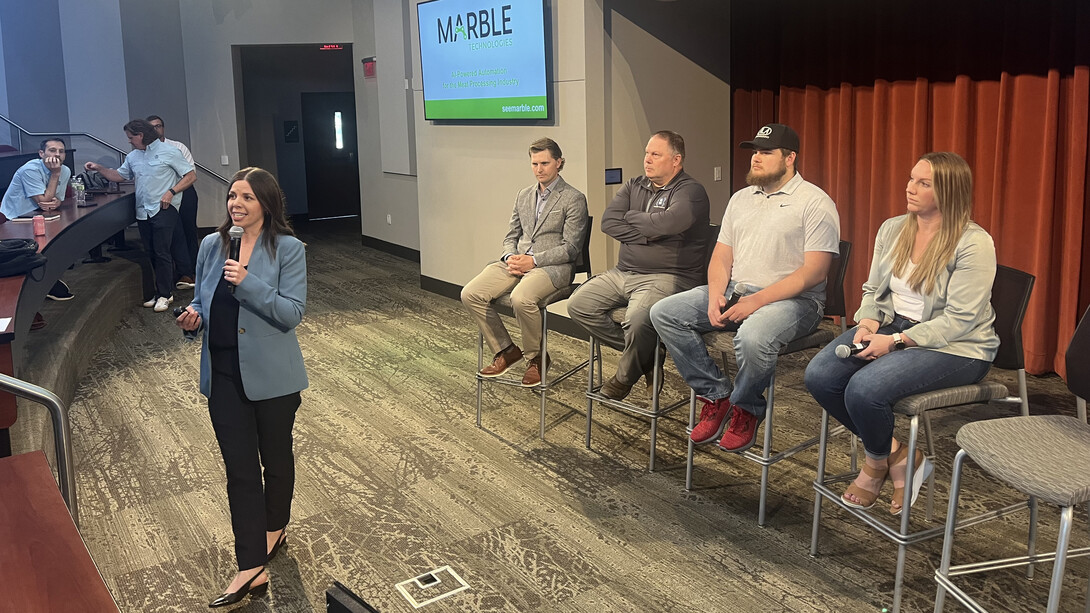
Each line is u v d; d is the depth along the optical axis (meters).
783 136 3.12
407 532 3.16
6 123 9.64
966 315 2.55
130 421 4.37
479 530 3.16
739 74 5.80
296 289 2.69
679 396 4.50
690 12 5.52
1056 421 2.36
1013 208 4.57
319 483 3.59
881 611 2.59
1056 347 4.57
